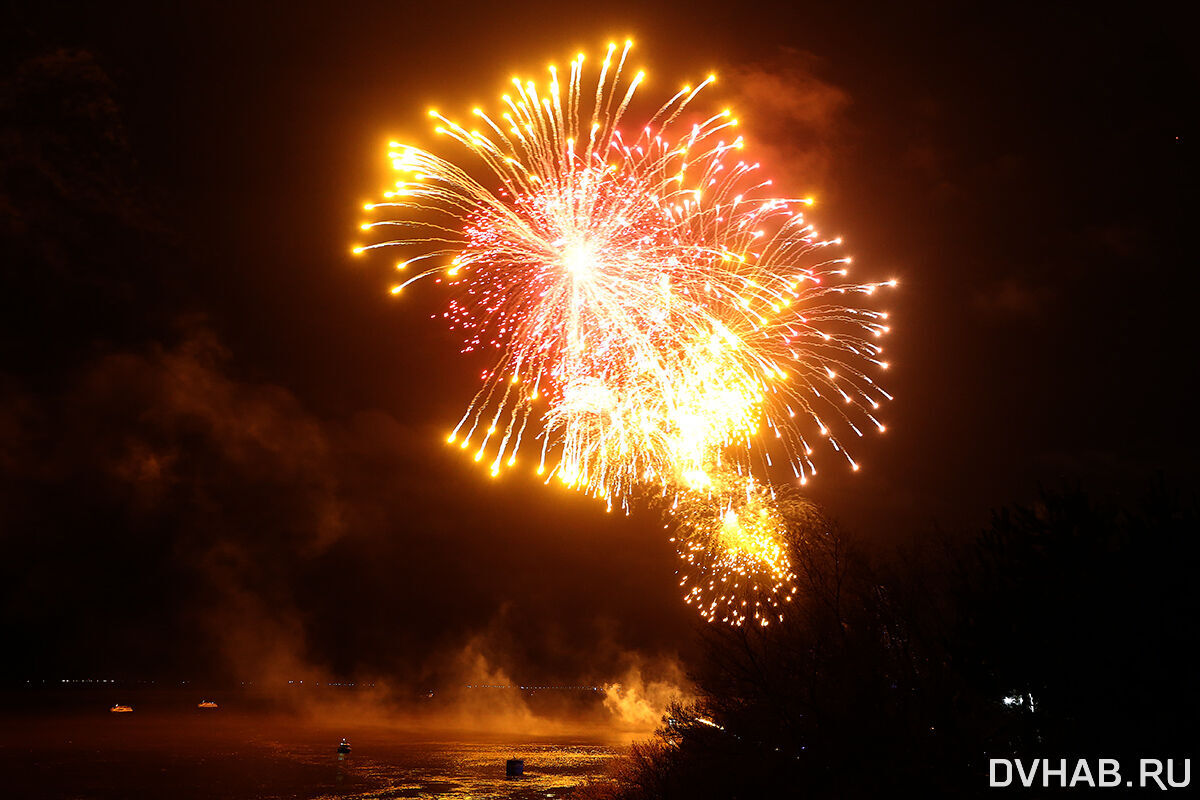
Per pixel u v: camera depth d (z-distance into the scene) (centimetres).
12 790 5156
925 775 1324
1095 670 1159
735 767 1747
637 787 2547
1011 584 1294
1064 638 1196
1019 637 1233
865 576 1636
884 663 1507
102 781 5559
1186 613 1154
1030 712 1261
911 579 1591
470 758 6994
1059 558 1252
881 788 1369
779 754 1616
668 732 2208
